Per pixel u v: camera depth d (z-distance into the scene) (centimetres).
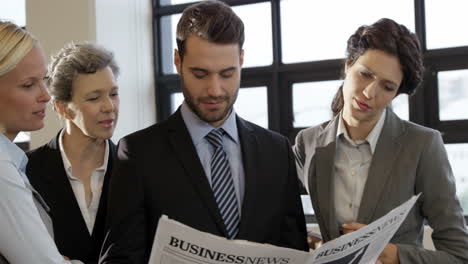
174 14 354
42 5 321
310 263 108
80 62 162
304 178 164
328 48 319
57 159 168
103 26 319
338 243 110
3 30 121
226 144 134
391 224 117
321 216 148
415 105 294
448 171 140
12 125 124
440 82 294
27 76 122
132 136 133
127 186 124
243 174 133
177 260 103
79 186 168
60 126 311
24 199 114
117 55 328
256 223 129
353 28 310
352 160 148
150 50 355
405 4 296
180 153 128
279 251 104
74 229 161
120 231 122
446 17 290
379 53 132
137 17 343
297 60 327
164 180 125
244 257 103
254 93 340
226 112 126
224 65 120
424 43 294
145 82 350
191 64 121
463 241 134
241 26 124
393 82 133
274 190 134
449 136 292
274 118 332
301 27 325
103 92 166
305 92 327
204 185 125
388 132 144
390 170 140
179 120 133
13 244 112
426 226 261
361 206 141
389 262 134
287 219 139
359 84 136
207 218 123
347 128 149
